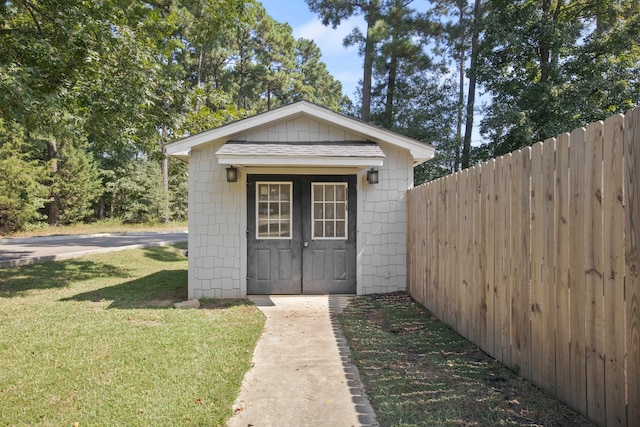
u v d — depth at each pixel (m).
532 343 3.16
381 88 20.81
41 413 2.84
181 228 26.55
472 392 3.09
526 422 2.60
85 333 4.72
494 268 3.79
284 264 6.99
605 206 2.34
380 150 6.54
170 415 2.81
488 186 3.90
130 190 28.25
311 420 2.77
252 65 30.80
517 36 15.03
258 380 3.46
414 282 6.52
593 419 2.48
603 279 2.37
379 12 18.27
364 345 4.32
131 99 8.11
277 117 6.75
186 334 4.68
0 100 6.66
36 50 7.18
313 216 7.03
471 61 17.89
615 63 15.03
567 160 2.70
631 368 2.16
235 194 6.89
